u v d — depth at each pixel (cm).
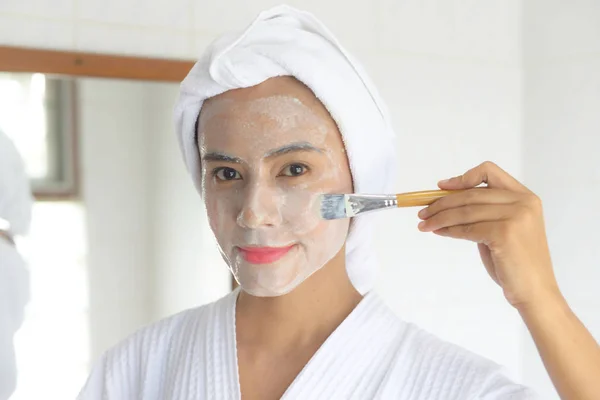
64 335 106
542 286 52
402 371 57
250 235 56
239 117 57
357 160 59
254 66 56
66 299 105
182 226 111
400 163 137
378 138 61
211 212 59
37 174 103
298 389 57
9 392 103
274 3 124
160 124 110
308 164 57
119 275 108
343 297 62
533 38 147
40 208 104
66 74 105
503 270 52
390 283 138
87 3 109
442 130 141
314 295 60
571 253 142
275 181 58
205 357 63
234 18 121
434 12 139
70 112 105
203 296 112
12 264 103
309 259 58
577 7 138
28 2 105
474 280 148
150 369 67
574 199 141
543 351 53
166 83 111
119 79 108
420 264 141
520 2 150
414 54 138
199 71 58
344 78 57
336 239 59
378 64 134
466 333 147
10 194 102
